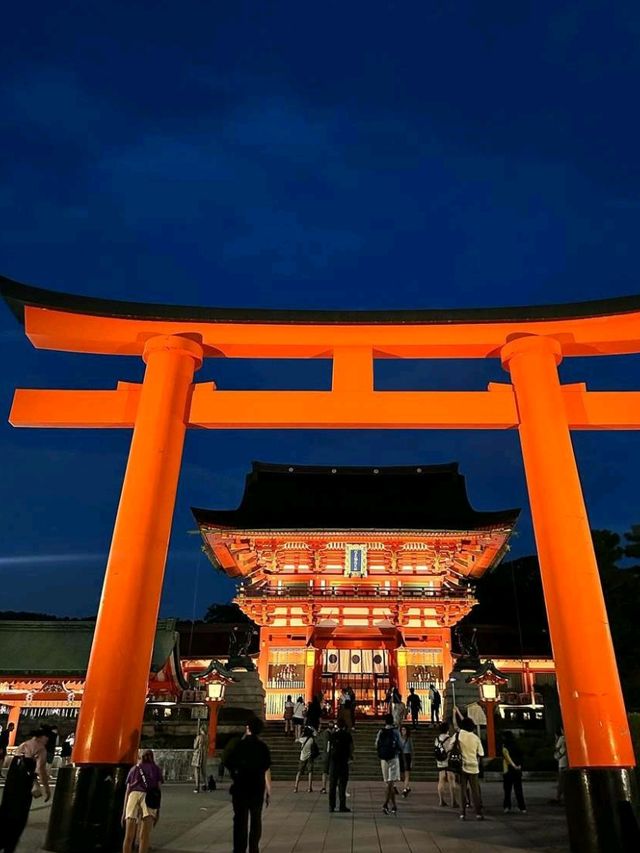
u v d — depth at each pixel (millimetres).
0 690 33312
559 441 11547
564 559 10516
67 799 9320
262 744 9570
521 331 12781
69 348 13391
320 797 18312
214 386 12945
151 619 10711
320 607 35844
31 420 12625
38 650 35531
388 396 12789
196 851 10320
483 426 12617
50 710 33344
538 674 42500
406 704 33500
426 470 43062
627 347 13008
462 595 35344
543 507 11078
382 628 35938
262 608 35938
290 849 10664
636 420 12586
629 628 28312
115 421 12742
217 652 47500
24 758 8781
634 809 8922
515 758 15586
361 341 13242
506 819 14102
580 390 12914
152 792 9242
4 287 12109
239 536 35844
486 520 35875
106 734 9688
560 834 12008
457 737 14883
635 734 12117
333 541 36312
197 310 12727
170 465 11836
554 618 10352
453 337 13031
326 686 35219
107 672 10023
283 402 12766
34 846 9992
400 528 35562
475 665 30812
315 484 42312
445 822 13625
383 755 15492
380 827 12938
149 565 10883
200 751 20578
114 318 12602
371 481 42781
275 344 13242
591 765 9242
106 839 9133
